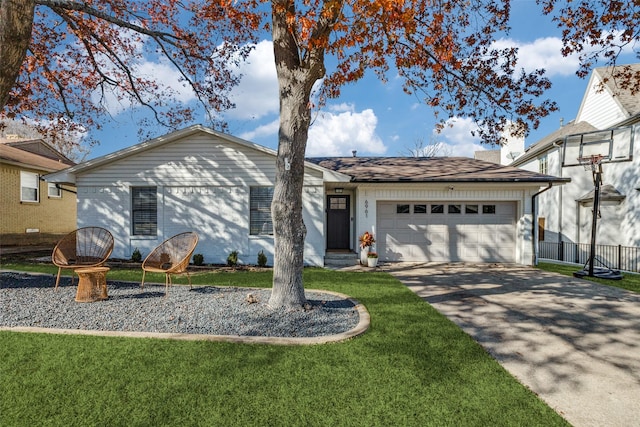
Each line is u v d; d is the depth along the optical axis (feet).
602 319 17.94
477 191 39.22
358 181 37.04
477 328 16.31
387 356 12.41
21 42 15.92
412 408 9.16
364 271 33.58
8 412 8.60
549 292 24.48
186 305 18.61
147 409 8.84
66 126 41.93
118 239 36.83
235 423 8.36
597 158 33.45
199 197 37.17
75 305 18.39
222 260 37.06
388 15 16.34
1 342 13.02
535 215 38.73
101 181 36.83
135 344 12.98
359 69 22.65
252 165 37.11
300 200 18.30
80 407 8.87
